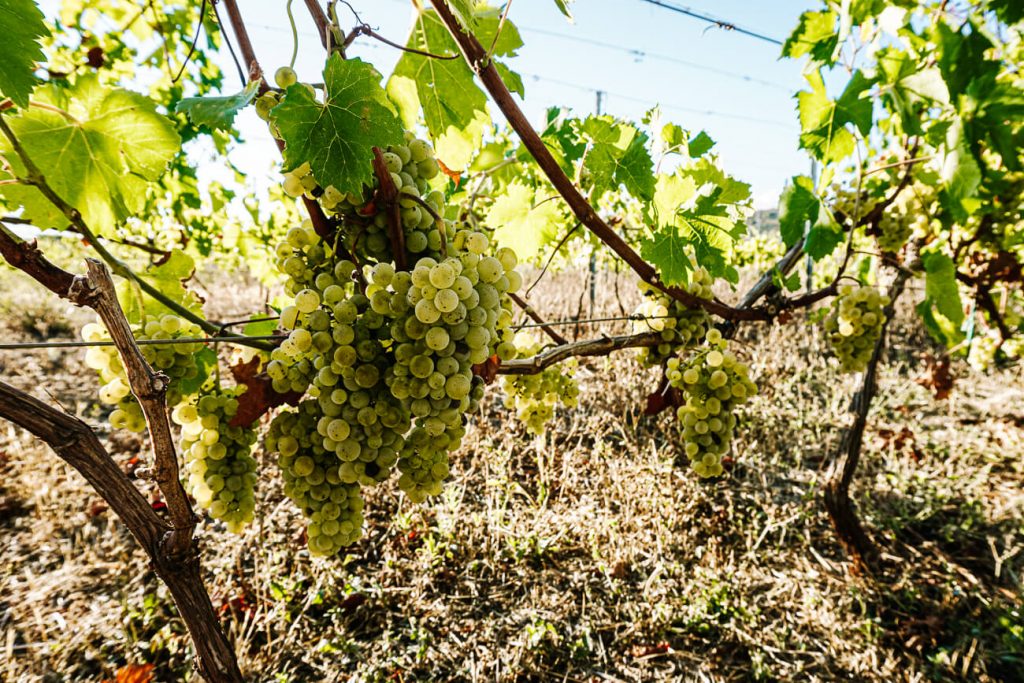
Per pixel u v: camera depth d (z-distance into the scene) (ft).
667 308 8.19
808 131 8.84
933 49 9.25
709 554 12.96
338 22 4.04
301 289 4.81
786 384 22.27
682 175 7.66
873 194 11.37
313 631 10.91
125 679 9.32
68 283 3.80
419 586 11.72
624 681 10.30
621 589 12.09
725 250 7.66
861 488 16.07
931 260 10.22
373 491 14.44
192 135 12.44
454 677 10.14
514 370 6.89
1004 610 11.87
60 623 10.56
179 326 5.31
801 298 9.41
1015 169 9.16
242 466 5.77
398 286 4.20
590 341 7.80
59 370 25.04
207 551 12.41
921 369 25.18
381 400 4.48
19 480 14.83
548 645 10.90
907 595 12.33
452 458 16.14
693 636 11.29
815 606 12.09
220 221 20.17
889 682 10.49
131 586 11.60
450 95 5.96
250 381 4.96
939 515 15.17
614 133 7.02
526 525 13.53
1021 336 17.12
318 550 4.97
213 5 4.15
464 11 4.36
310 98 3.69
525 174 8.99
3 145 4.69
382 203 4.12
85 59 10.63
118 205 5.31
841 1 8.08
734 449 17.43
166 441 4.22
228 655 4.97
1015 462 17.43
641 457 16.11
